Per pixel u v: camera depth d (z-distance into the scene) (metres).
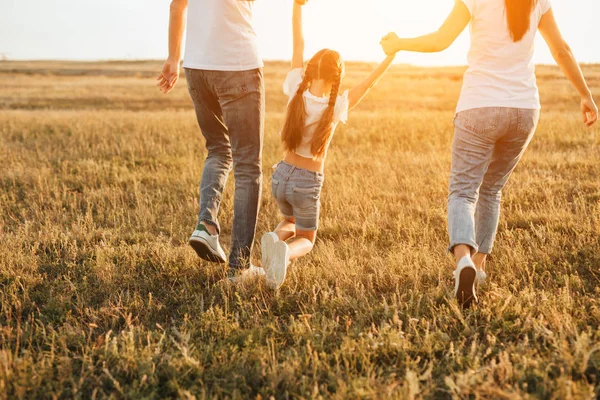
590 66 42.16
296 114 3.54
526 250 4.22
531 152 8.66
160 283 3.86
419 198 6.02
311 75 3.56
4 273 3.88
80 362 2.77
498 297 3.30
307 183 3.64
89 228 5.12
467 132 3.27
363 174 7.36
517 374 2.46
